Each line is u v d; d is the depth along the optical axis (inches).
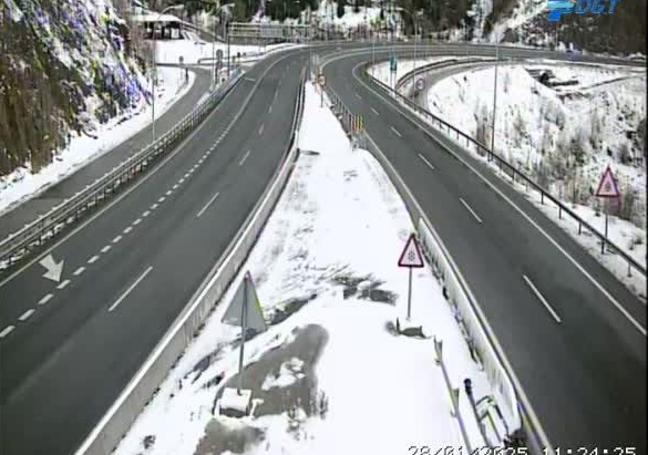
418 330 649.6
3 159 1259.8
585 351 545.3
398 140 1659.7
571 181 1148.5
